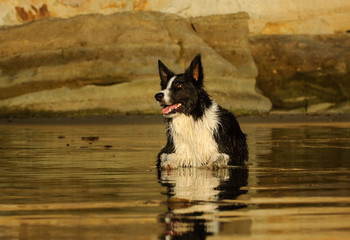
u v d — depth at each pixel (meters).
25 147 11.12
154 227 3.83
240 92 27.77
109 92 25.47
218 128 7.96
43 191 5.51
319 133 15.05
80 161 8.46
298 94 30.44
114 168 7.56
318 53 31.17
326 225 3.83
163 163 7.59
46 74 25.70
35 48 26.25
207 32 29.83
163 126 18.75
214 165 7.56
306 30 33.03
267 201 4.76
